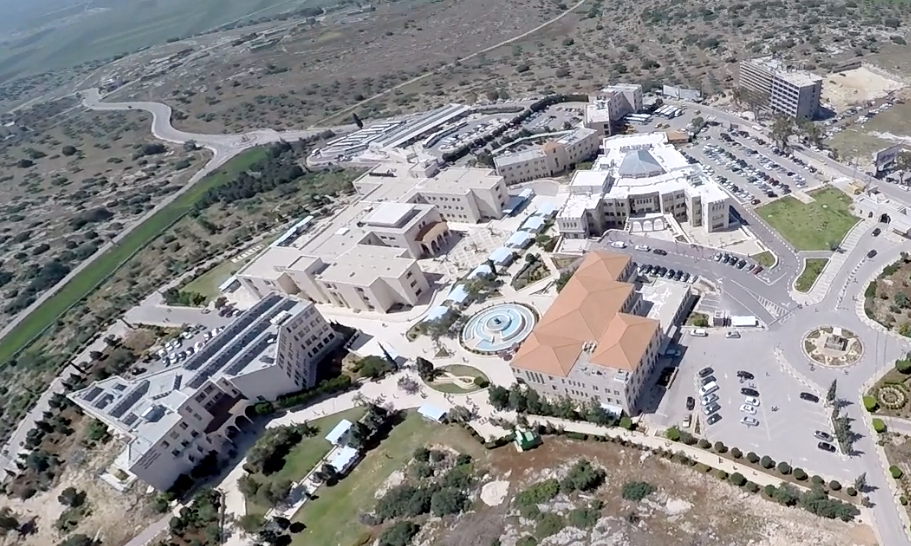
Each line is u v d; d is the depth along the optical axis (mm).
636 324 175250
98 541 170500
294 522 161500
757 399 162625
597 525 142250
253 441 189750
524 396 175875
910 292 185250
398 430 181500
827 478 140250
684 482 147250
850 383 161250
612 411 166375
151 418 181375
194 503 170500
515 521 148125
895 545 124688
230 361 195625
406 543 148500
